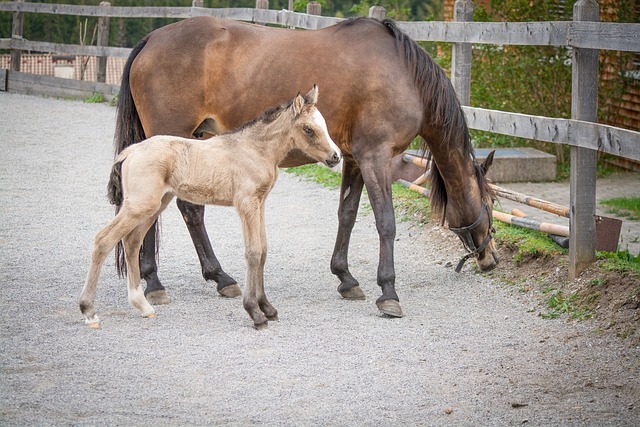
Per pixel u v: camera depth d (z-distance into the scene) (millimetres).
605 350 6504
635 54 14688
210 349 6508
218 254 9555
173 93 7996
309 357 6379
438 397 5676
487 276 8562
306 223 10961
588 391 5770
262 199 7051
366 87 7473
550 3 14953
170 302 7805
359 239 10219
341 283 8039
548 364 6277
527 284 8109
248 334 6891
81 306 6926
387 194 7473
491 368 6203
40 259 9109
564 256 8234
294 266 9102
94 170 13945
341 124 7648
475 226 8133
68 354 6336
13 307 7445
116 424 5164
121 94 8328
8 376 5879
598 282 7445
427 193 10789
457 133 7758
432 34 10492
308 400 5590
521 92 14922
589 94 7707
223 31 7988
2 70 23703
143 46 8312
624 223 10531
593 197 7738
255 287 7012
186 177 6879
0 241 9789
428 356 6445
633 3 14492
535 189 12898
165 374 5996
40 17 30781
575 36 7660
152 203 6805
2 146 15719
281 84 7734
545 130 8094
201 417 5297
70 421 5188
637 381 5918
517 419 5328
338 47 7672
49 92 22938
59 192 12406
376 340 6781
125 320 7199
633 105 14656
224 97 7941
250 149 6922
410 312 7574
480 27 9461
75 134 17094
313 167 14156
